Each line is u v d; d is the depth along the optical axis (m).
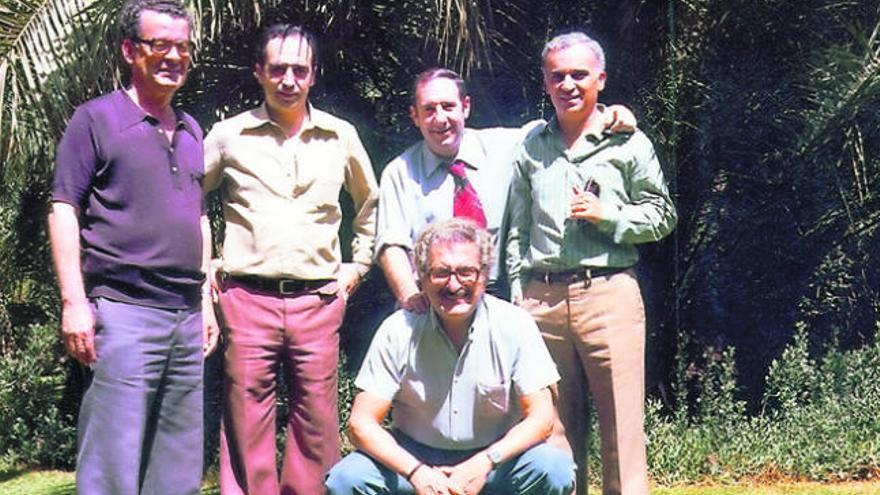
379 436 3.78
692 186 7.36
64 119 5.50
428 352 3.83
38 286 8.18
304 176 4.33
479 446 3.90
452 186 4.37
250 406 4.35
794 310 7.58
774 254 7.48
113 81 5.54
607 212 4.18
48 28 5.48
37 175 6.56
